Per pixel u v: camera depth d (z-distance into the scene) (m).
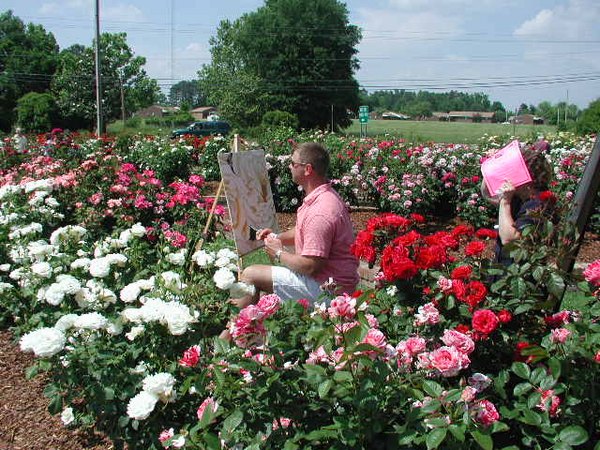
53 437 3.06
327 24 58.41
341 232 3.40
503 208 2.95
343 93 58.62
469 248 2.43
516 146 3.00
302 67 57.47
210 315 2.76
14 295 3.79
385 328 2.40
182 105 75.31
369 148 10.59
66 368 2.61
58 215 5.37
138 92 55.72
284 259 3.40
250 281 3.49
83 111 51.25
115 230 5.66
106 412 2.57
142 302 2.88
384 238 2.79
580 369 2.12
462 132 49.53
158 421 2.50
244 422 2.02
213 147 12.31
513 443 2.08
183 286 2.89
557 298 2.33
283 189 10.05
